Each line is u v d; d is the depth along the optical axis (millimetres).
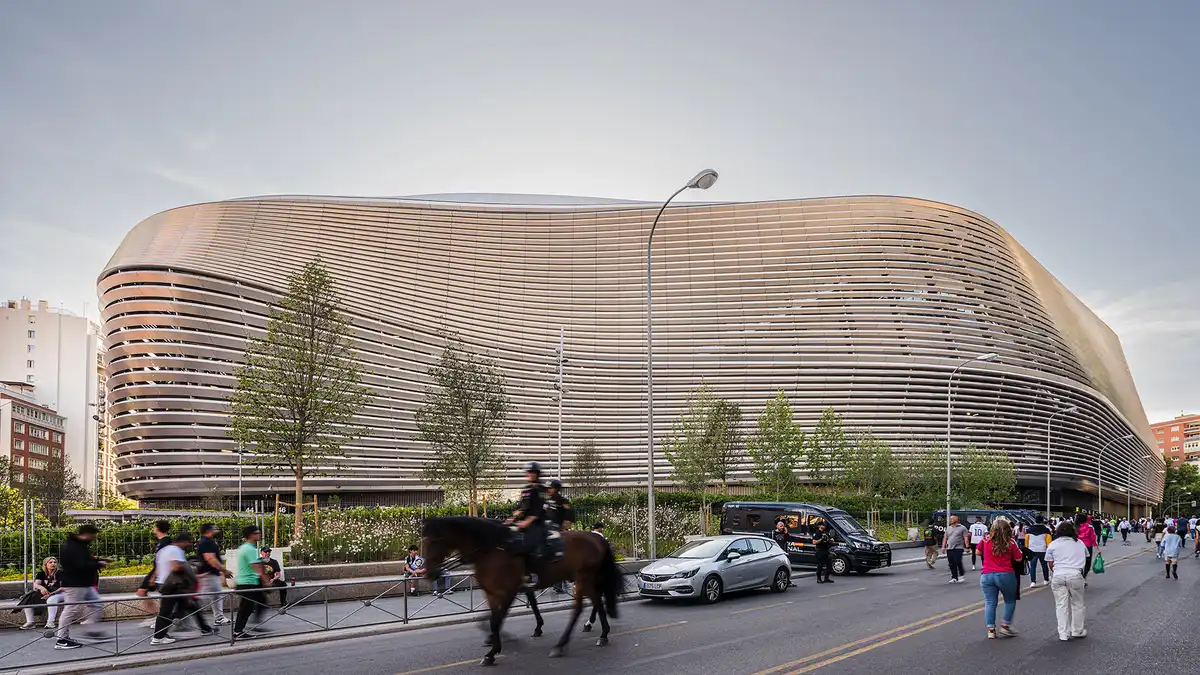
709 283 80000
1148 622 14977
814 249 82625
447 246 75750
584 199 99000
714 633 14102
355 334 58250
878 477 59438
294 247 69812
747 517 28938
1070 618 14312
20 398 89625
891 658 11430
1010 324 85188
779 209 84500
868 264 82188
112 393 57312
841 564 26844
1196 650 12016
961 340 81000
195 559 14992
